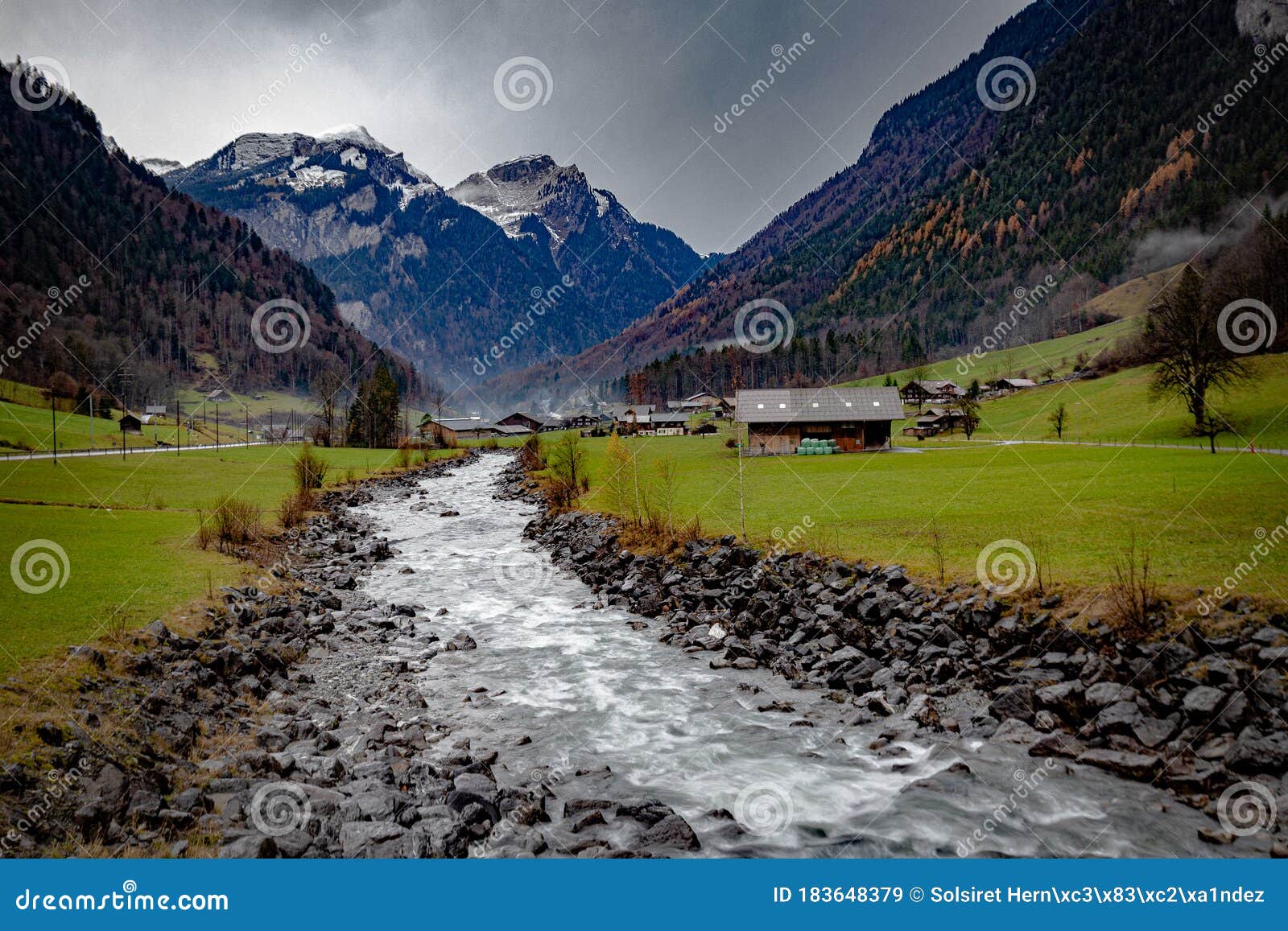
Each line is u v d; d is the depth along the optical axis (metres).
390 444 152.00
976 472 56.50
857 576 27.47
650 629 27.38
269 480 74.19
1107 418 100.25
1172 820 13.16
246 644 22.38
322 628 26.09
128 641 19.41
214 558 32.78
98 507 47.91
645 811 13.48
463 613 30.20
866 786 14.86
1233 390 89.19
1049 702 17.08
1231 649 17.25
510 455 142.25
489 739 17.33
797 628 24.64
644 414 167.75
